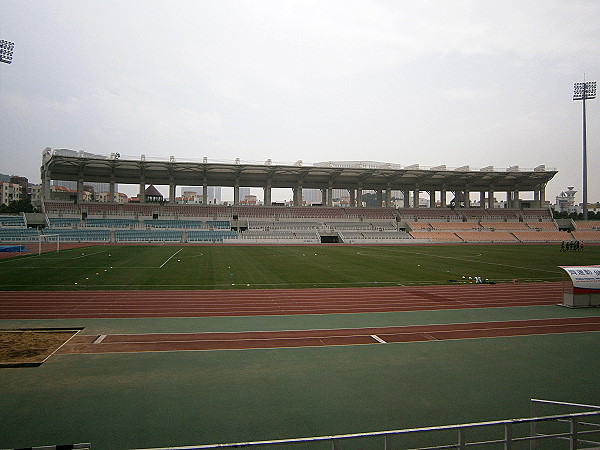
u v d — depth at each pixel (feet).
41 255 133.08
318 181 283.18
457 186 297.74
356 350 41.96
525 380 34.35
